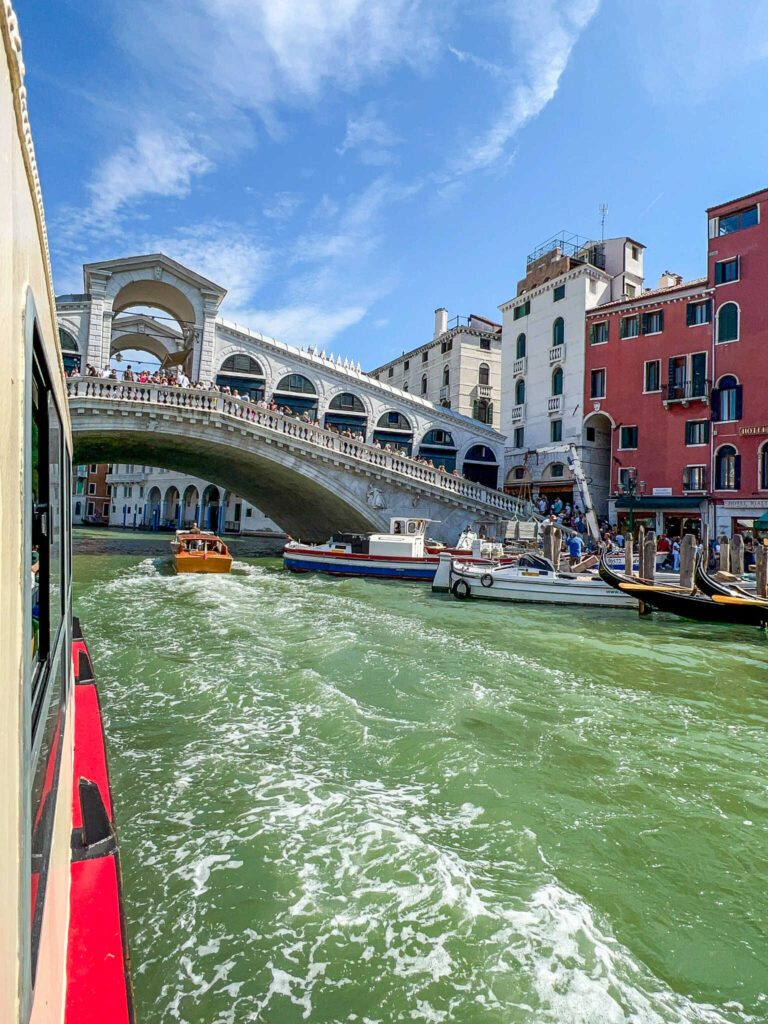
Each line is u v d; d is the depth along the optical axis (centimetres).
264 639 966
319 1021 271
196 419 2194
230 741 558
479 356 3653
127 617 1141
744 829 441
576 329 2812
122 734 570
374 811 438
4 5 84
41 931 140
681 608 1300
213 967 299
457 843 411
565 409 2855
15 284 108
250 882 356
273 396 2911
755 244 2278
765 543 1909
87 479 6475
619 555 2125
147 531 5294
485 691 726
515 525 2323
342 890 352
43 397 171
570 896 358
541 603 1543
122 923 233
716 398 2348
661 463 2506
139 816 426
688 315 2453
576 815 453
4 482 96
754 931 341
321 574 2116
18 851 105
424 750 546
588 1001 287
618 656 968
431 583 1978
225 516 5059
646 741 599
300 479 2480
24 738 115
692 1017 284
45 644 179
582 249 3105
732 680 845
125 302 2853
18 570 110
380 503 2498
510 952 312
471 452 3303
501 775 507
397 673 790
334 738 572
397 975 297
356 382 3095
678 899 365
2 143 90
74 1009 192
